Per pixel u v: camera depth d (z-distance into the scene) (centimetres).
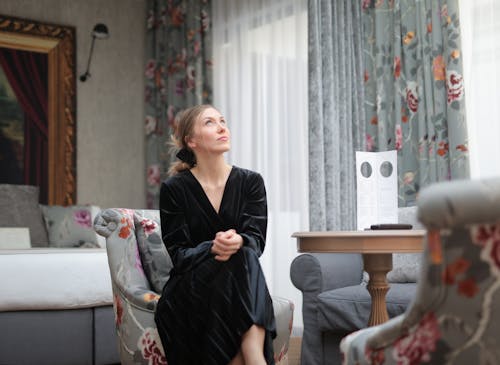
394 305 235
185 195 192
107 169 548
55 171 518
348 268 289
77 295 270
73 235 428
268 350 169
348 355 110
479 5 329
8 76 505
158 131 549
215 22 507
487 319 84
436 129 334
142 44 571
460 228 83
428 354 91
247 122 471
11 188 429
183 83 525
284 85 441
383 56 369
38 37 519
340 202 369
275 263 431
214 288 171
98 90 549
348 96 378
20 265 263
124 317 195
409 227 214
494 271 82
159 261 212
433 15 337
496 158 322
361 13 383
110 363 281
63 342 268
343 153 371
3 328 257
